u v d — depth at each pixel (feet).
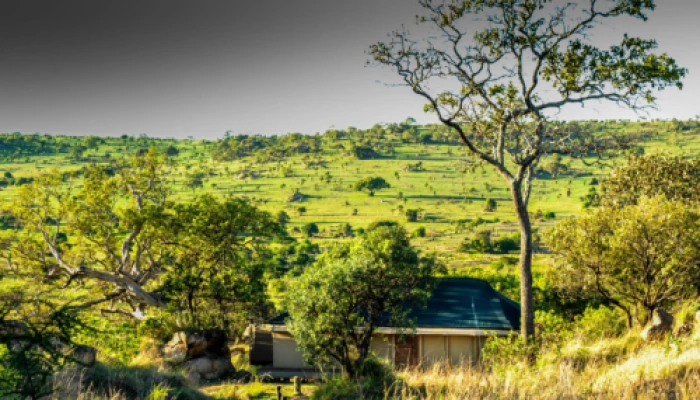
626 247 79.05
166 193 144.36
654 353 40.34
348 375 65.57
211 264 119.65
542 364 49.88
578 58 67.51
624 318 87.40
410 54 71.72
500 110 71.87
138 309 131.54
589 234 83.97
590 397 27.96
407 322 81.66
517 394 30.45
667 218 78.43
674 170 124.06
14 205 132.98
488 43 70.38
